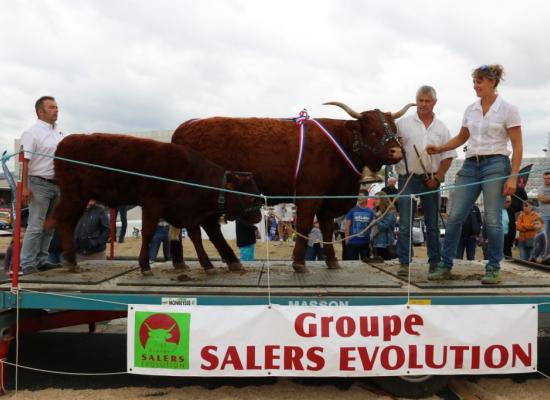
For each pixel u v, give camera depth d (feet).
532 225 26.37
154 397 12.74
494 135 13.94
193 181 15.08
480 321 12.12
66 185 15.47
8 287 13.08
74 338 18.81
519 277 15.16
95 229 21.57
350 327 12.01
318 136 16.06
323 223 17.31
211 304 12.55
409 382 12.54
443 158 15.87
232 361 12.00
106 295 12.77
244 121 16.48
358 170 16.14
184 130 16.90
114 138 15.38
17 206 12.82
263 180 16.06
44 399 12.49
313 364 11.95
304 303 12.50
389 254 24.64
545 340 18.84
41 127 17.49
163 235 27.09
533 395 13.00
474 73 14.21
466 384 13.89
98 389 13.47
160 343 12.10
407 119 16.10
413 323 12.07
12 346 17.34
